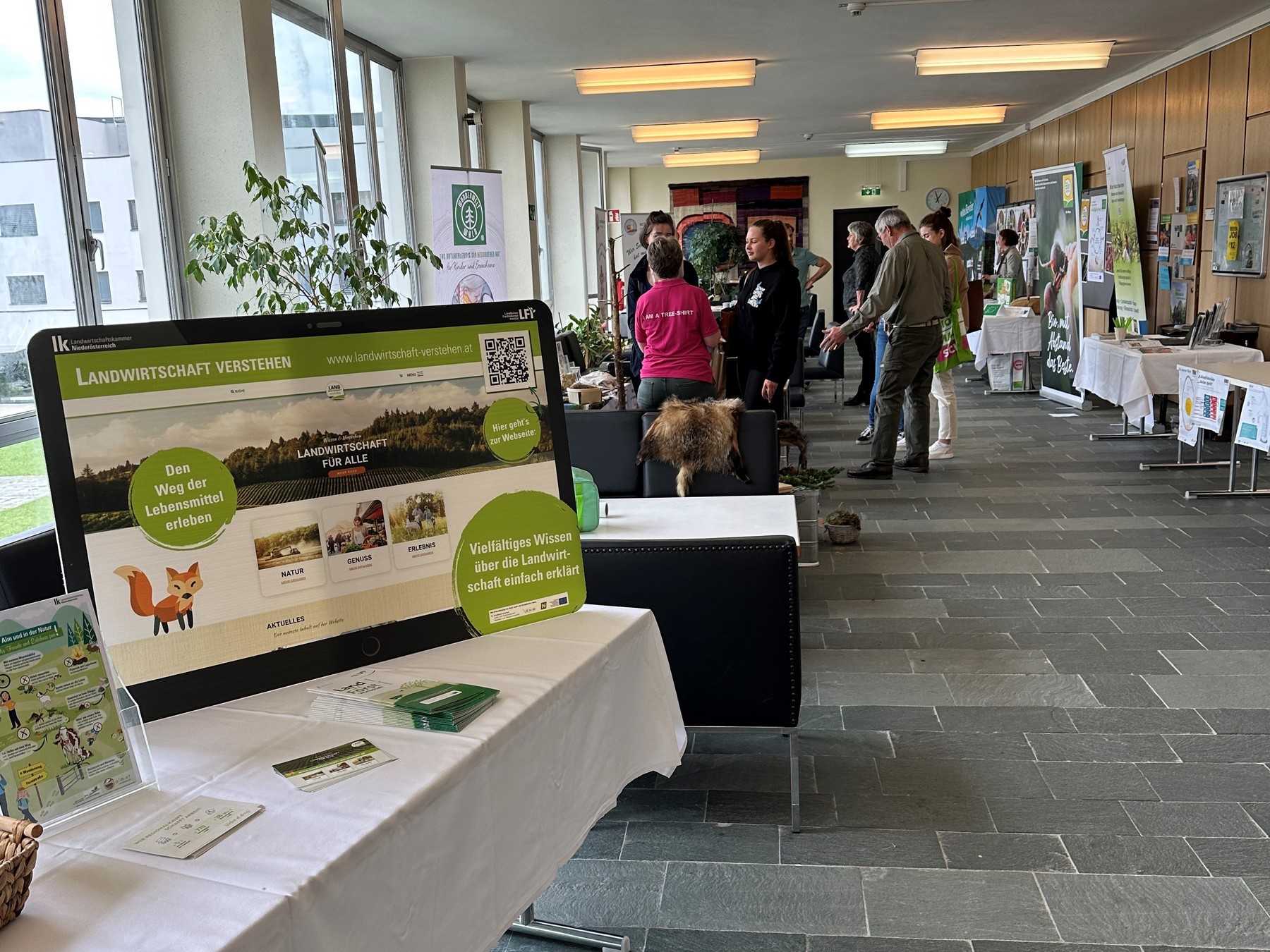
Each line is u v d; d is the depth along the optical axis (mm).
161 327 1631
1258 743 3256
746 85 9812
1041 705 3586
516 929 2445
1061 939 2354
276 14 5719
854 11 7164
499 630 1967
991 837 2779
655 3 6680
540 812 1713
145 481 1615
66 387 1562
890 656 4090
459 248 7438
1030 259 14023
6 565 1800
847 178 19781
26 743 1333
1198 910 2434
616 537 3359
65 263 3988
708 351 5441
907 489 6965
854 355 16016
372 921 1306
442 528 1894
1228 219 8586
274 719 1631
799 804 2945
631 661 2016
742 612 2766
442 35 7418
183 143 4848
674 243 5289
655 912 2512
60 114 3943
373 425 1817
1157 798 2943
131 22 4555
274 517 1722
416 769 1452
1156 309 10422
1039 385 12156
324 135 6391
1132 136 10758
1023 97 11992
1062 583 4887
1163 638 4152
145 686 1626
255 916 1125
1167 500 6375
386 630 1832
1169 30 8438
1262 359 7410
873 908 2492
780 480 5285
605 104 11188
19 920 1133
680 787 3109
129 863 1241
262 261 4586
